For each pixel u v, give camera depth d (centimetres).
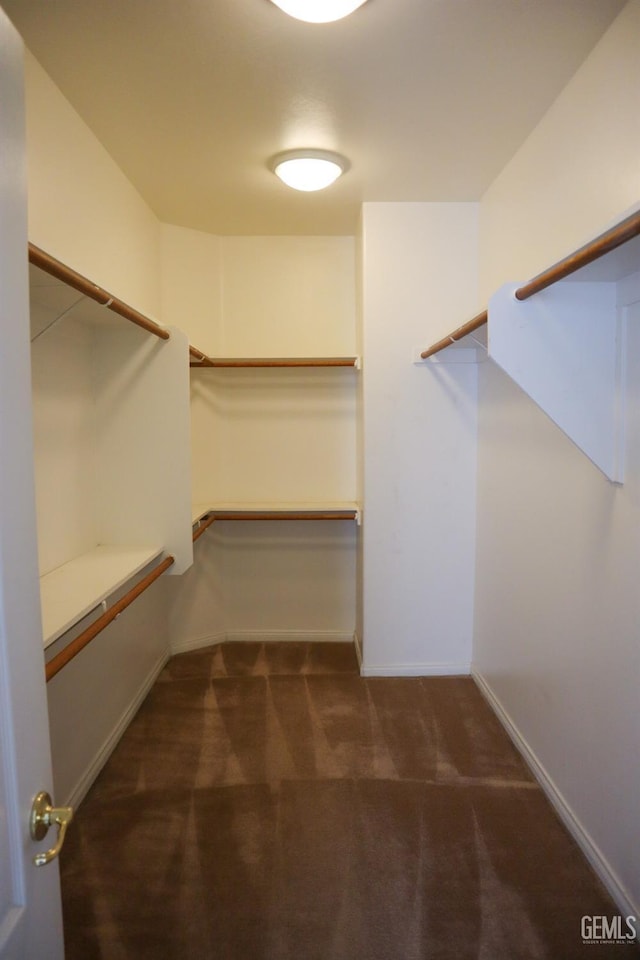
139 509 231
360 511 309
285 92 189
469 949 145
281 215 298
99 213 223
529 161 220
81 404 217
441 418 292
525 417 227
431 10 151
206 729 249
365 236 284
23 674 72
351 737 243
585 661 178
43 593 165
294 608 348
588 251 118
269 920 153
